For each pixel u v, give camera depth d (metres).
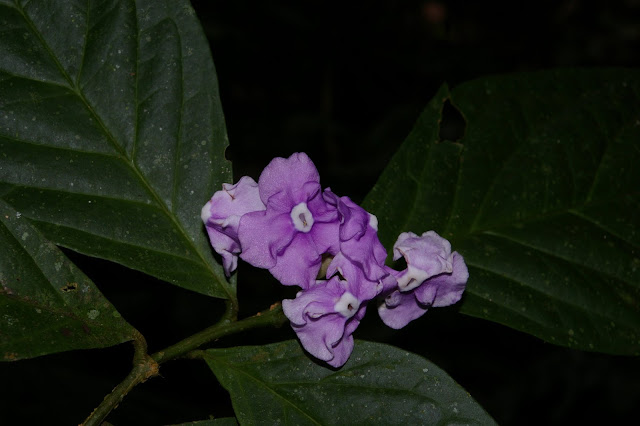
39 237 0.42
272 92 1.04
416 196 0.47
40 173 0.43
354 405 0.42
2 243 0.41
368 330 0.73
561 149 0.49
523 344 0.88
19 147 0.43
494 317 0.46
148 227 0.43
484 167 0.48
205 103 0.44
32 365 0.65
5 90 0.44
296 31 1.03
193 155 0.44
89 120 0.44
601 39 1.20
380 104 1.07
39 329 0.41
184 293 0.80
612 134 0.49
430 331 0.86
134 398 0.65
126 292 0.78
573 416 0.86
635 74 0.50
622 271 0.47
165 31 0.45
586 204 0.48
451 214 0.47
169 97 0.44
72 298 0.42
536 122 0.49
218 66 1.02
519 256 0.47
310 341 0.40
